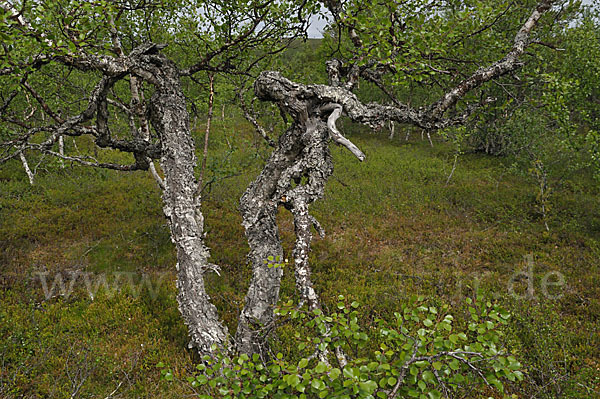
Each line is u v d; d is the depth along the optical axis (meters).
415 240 10.05
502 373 2.17
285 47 6.72
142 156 6.81
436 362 2.06
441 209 11.91
